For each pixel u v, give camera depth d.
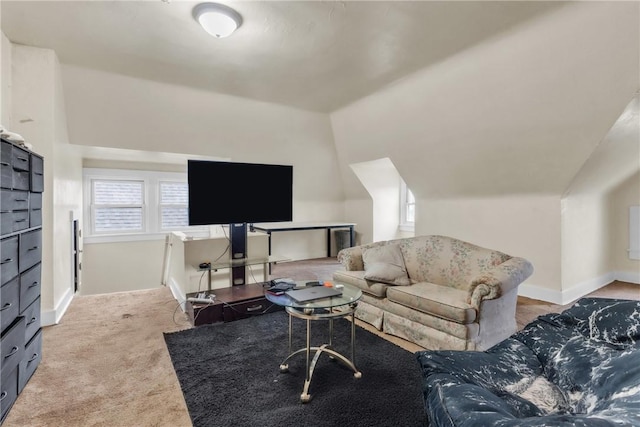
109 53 2.94
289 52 2.89
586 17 2.31
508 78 2.97
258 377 2.08
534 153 3.44
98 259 5.17
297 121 4.80
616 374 1.08
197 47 2.81
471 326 2.25
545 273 3.76
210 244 3.44
